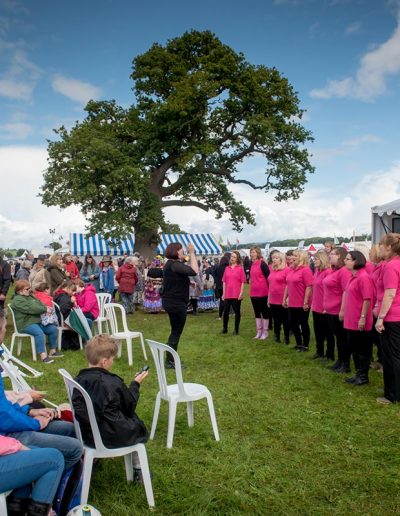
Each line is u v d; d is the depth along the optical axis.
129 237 23.33
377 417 4.70
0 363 4.19
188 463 3.78
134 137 25.31
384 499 3.20
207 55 24.45
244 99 24.06
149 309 13.84
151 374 6.70
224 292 9.92
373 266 6.68
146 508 3.13
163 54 24.50
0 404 2.83
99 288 14.57
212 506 3.14
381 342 5.16
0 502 2.45
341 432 4.34
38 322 7.69
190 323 11.77
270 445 4.11
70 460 2.89
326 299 6.65
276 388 5.82
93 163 22.22
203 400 5.38
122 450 3.14
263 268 9.20
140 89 25.42
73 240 26.83
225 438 4.26
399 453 3.87
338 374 6.43
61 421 3.31
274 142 24.88
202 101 23.48
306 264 7.94
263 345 8.63
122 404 3.23
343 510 3.07
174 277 6.68
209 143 23.88
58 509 2.85
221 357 7.64
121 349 8.40
